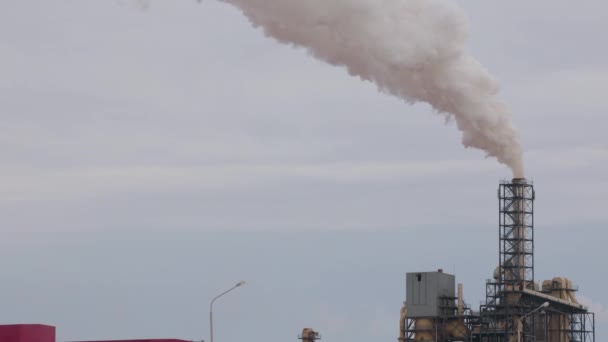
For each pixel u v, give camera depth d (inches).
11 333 5132.9
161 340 6205.7
